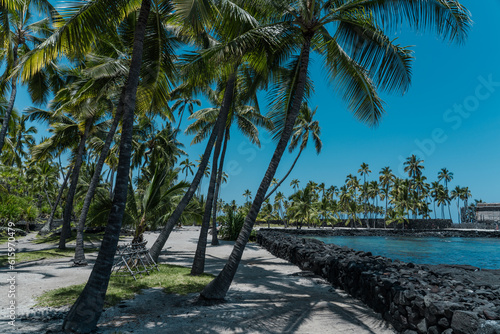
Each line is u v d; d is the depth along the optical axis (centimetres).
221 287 650
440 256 2258
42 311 541
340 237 4700
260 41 740
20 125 3381
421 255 2319
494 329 311
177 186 1254
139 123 2895
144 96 900
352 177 9356
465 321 354
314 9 720
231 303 645
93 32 645
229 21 694
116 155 2905
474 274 672
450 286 534
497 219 6875
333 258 907
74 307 458
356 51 767
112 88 1336
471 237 5206
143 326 486
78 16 611
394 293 517
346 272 780
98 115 1664
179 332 463
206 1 590
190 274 947
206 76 832
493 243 3784
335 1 750
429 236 5319
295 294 750
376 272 651
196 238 2586
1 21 1112
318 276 1004
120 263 1066
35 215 2823
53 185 4441
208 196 993
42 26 1416
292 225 6644
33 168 3822
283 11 732
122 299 646
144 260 1048
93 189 1193
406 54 735
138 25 552
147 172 3600
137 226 1184
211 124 2344
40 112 1986
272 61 832
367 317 571
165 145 3459
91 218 1188
